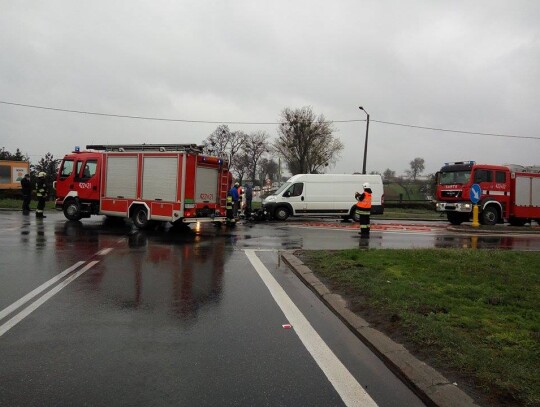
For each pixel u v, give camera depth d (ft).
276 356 13.91
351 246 40.81
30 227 50.26
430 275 24.88
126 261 30.14
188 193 48.08
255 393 11.38
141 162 50.08
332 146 177.17
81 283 23.30
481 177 68.49
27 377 12.09
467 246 43.11
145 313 18.26
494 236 54.24
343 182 75.41
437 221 85.61
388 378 12.42
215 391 11.44
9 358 13.38
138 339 15.20
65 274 25.44
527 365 12.48
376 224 71.36
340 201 74.95
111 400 10.87
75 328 16.21
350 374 12.64
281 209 73.56
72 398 10.93
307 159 173.17
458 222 75.20
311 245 40.91
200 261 30.83
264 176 225.35
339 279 23.85
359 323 16.62
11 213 72.13
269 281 24.86
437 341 14.30
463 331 15.62
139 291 21.93
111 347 14.39
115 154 52.08
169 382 11.91
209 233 49.19
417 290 21.09
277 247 38.93
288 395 11.30
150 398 11.00
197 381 12.01
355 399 11.14
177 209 47.55
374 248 37.29
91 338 15.20
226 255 33.73
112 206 52.26
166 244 39.04
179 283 23.91
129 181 50.98
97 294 21.13
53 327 16.29
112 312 18.29
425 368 12.36
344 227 61.46
